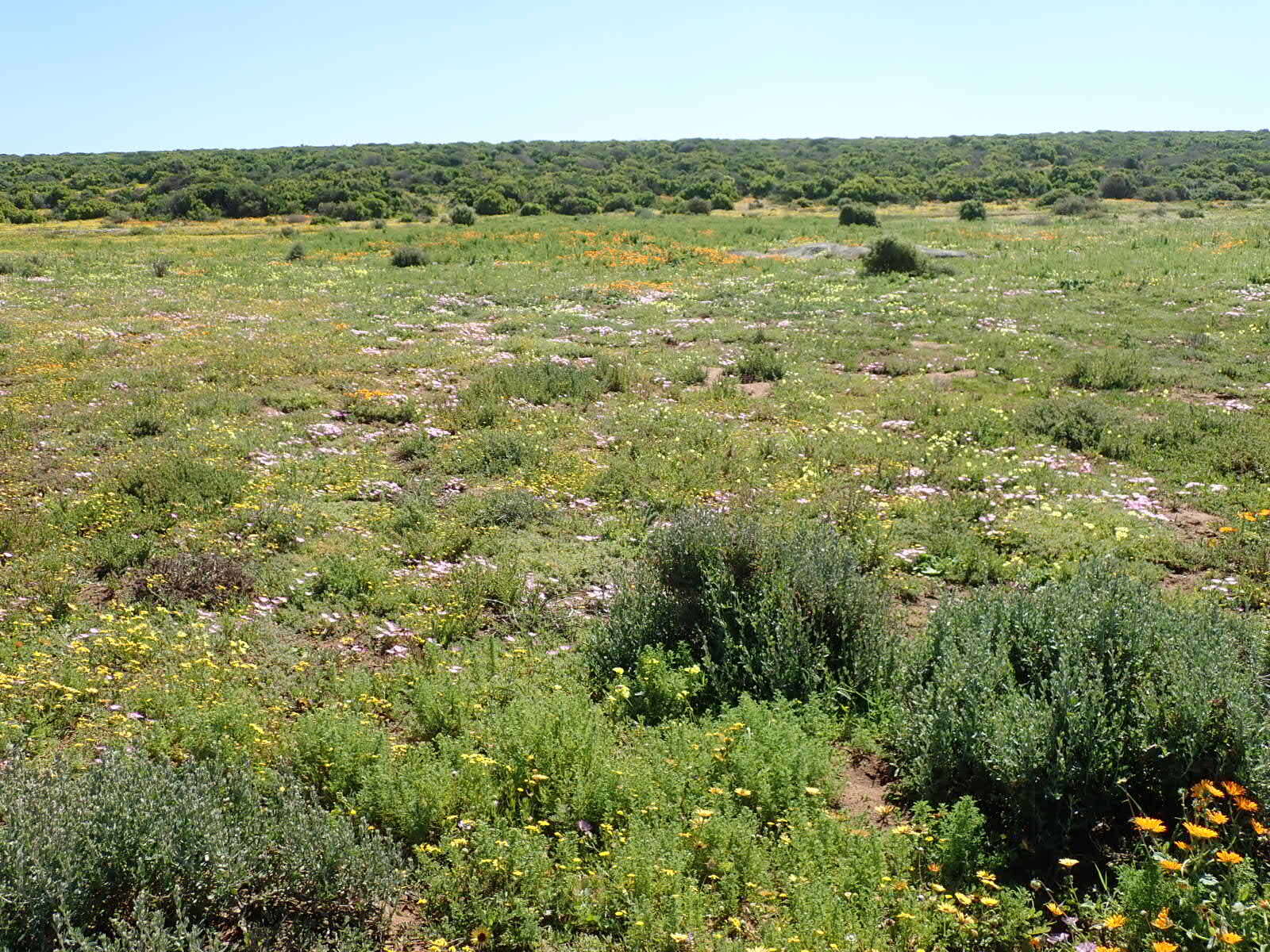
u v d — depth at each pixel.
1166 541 8.19
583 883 3.96
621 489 9.89
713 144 113.44
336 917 3.79
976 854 4.02
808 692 5.57
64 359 16.42
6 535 8.13
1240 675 4.59
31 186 76.88
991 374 15.60
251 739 4.92
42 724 5.30
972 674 4.75
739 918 3.75
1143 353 16.58
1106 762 4.21
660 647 5.84
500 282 30.19
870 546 8.02
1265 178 77.12
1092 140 107.06
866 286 27.39
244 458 10.92
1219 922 3.39
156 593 7.19
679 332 20.62
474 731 5.07
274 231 55.56
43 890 3.28
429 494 9.62
